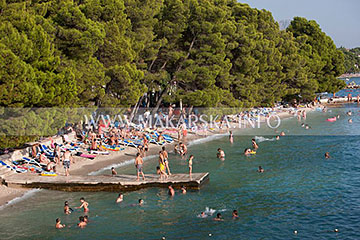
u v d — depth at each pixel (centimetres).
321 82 9956
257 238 2034
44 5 3378
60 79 3045
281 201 2561
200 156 3959
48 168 3061
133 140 4372
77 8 3500
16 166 3086
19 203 2570
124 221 2269
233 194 2702
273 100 7444
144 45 4706
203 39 5322
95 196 2697
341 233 2075
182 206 2475
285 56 8050
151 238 2055
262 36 6925
